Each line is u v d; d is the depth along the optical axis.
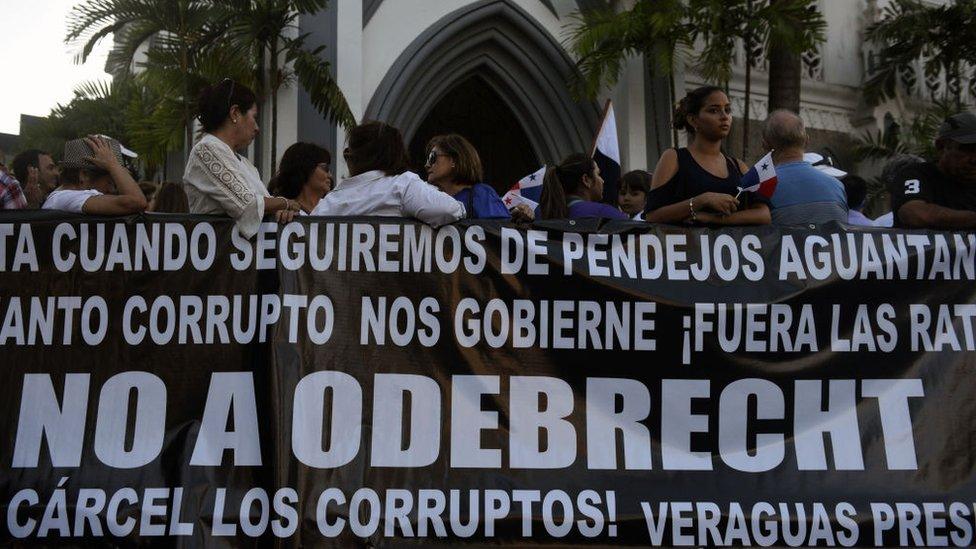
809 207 5.11
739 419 4.41
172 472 4.21
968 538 4.30
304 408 4.25
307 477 4.18
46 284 4.35
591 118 13.05
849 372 4.48
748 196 4.64
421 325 4.39
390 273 4.41
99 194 4.90
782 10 11.58
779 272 4.55
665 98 13.05
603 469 4.30
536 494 4.24
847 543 4.27
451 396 4.33
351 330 4.36
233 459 4.23
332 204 4.62
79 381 4.29
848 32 14.59
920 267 4.59
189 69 10.64
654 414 4.39
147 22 10.66
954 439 4.43
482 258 4.46
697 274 4.53
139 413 4.27
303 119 11.37
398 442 4.27
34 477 4.19
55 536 4.13
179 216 4.41
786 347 4.49
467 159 5.38
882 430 4.43
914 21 13.68
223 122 4.65
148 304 4.35
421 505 4.20
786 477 4.34
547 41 12.83
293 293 4.36
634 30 11.70
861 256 4.59
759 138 13.72
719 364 4.45
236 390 4.29
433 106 12.76
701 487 4.30
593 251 4.51
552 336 4.42
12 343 4.31
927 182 4.93
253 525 4.15
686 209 4.63
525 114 13.20
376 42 12.07
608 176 6.39
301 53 10.62
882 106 14.48
